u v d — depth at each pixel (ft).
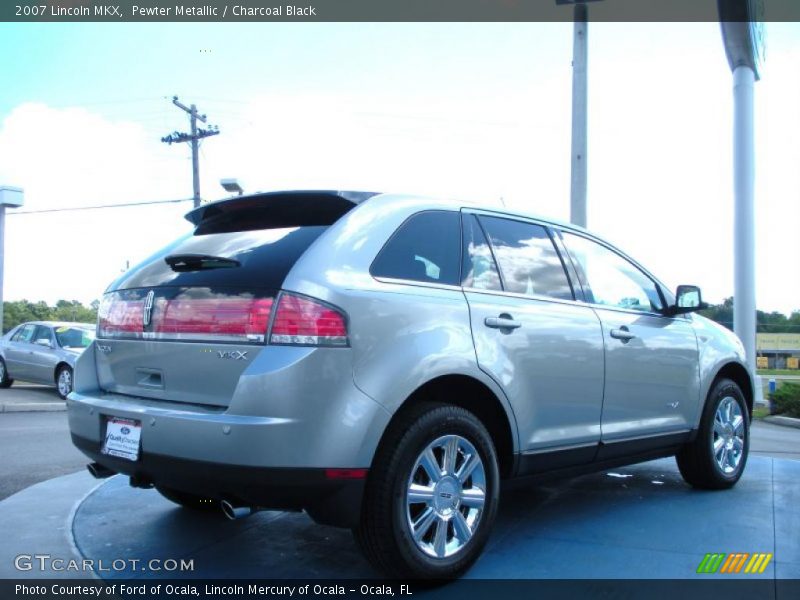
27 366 46.34
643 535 13.64
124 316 12.08
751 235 46.26
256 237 11.82
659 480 18.58
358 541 10.51
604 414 14.32
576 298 14.35
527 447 12.57
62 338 45.42
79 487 17.35
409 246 11.63
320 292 10.09
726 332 18.80
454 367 11.17
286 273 10.32
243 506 10.28
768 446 27.48
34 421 31.55
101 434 11.50
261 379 9.68
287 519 14.58
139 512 15.03
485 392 11.94
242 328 10.23
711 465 17.06
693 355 16.78
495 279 12.81
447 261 12.10
